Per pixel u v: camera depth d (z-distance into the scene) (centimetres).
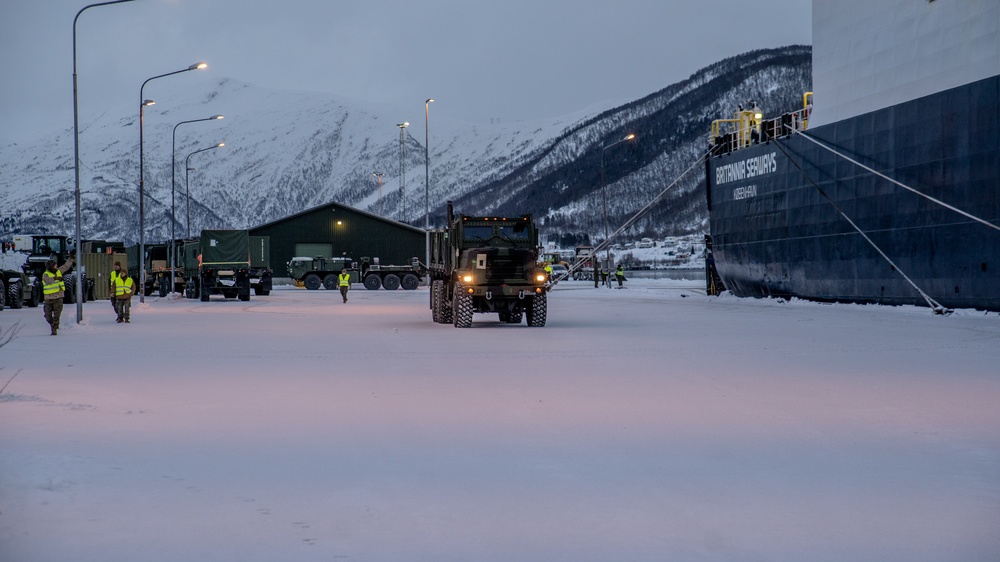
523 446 874
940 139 2883
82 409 1111
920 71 3012
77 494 690
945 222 2878
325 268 7556
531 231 2756
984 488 703
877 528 596
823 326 2533
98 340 2253
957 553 544
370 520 618
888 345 1950
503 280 2659
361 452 848
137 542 569
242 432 953
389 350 1930
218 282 5159
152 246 6600
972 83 2745
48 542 570
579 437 920
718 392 1246
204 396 1227
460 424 998
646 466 785
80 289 2869
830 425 984
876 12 3212
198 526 605
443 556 540
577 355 1789
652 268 12688
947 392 1234
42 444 887
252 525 607
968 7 2806
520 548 555
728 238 4338
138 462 804
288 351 1922
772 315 3114
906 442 888
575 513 635
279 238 8869
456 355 1806
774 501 666
